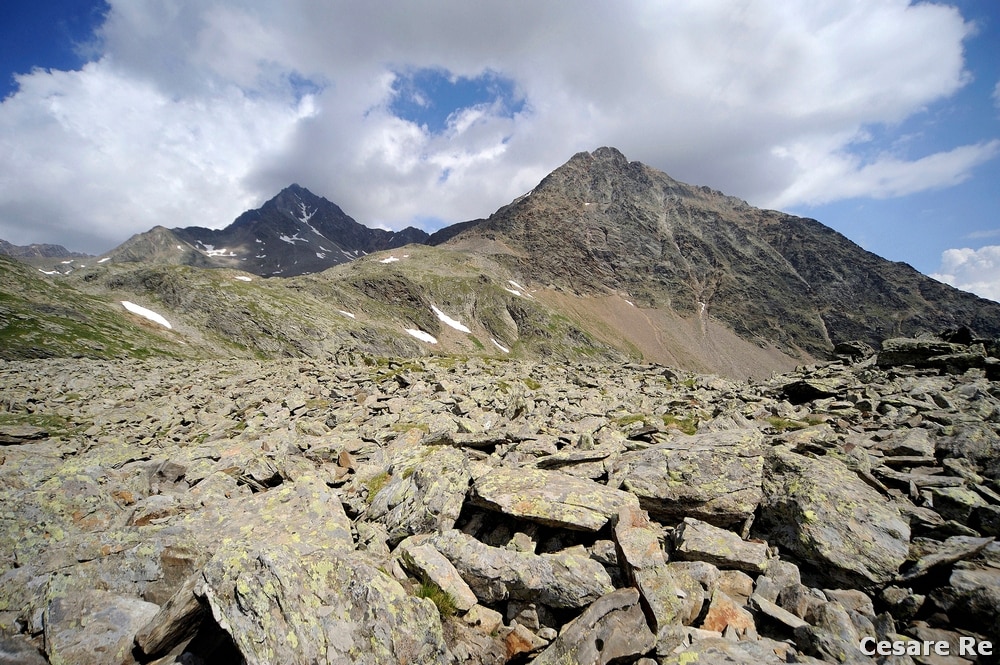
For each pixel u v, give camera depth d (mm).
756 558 9391
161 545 9039
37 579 8219
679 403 30328
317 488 12266
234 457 17156
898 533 9539
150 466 16234
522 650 7934
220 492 14016
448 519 10781
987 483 11594
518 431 18672
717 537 10023
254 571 7176
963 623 7688
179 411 34719
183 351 147750
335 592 7523
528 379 44719
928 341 36219
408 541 10156
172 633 7082
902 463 13516
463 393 34844
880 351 37625
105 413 35094
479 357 70438
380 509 12117
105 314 151000
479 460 16625
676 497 11438
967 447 13281
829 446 14094
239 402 35594
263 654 6332
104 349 120375
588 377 48375
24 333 109750
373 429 24203
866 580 8883
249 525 10773
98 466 13672
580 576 8625
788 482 11242
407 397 34125
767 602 8375
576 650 7262
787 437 15547
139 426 30688
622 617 7645
